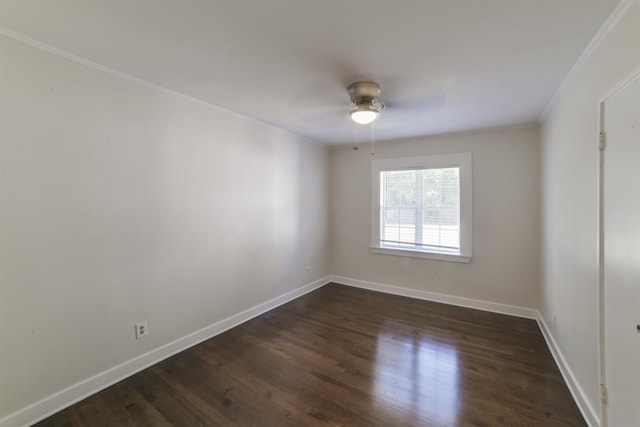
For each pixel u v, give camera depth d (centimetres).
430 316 318
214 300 270
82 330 183
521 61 175
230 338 265
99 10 132
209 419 166
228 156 279
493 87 214
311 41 157
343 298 378
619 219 131
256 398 184
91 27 146
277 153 341
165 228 229
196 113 249
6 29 148
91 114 185
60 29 148
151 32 150
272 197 336
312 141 404
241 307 299
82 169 182
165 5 128
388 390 192
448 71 189
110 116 194
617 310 134
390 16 134
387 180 403
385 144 400
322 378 205
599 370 149
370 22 139
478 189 340
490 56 170
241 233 297
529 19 135
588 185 164
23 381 160
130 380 202
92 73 184
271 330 282
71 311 178
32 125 161
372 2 125
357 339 264
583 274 171
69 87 175
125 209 204
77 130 179
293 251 373
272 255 338
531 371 213
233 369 216
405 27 143
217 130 267
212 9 131
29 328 162
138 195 211
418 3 125
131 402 180
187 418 167
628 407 125
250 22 141
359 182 424
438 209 367
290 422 164
